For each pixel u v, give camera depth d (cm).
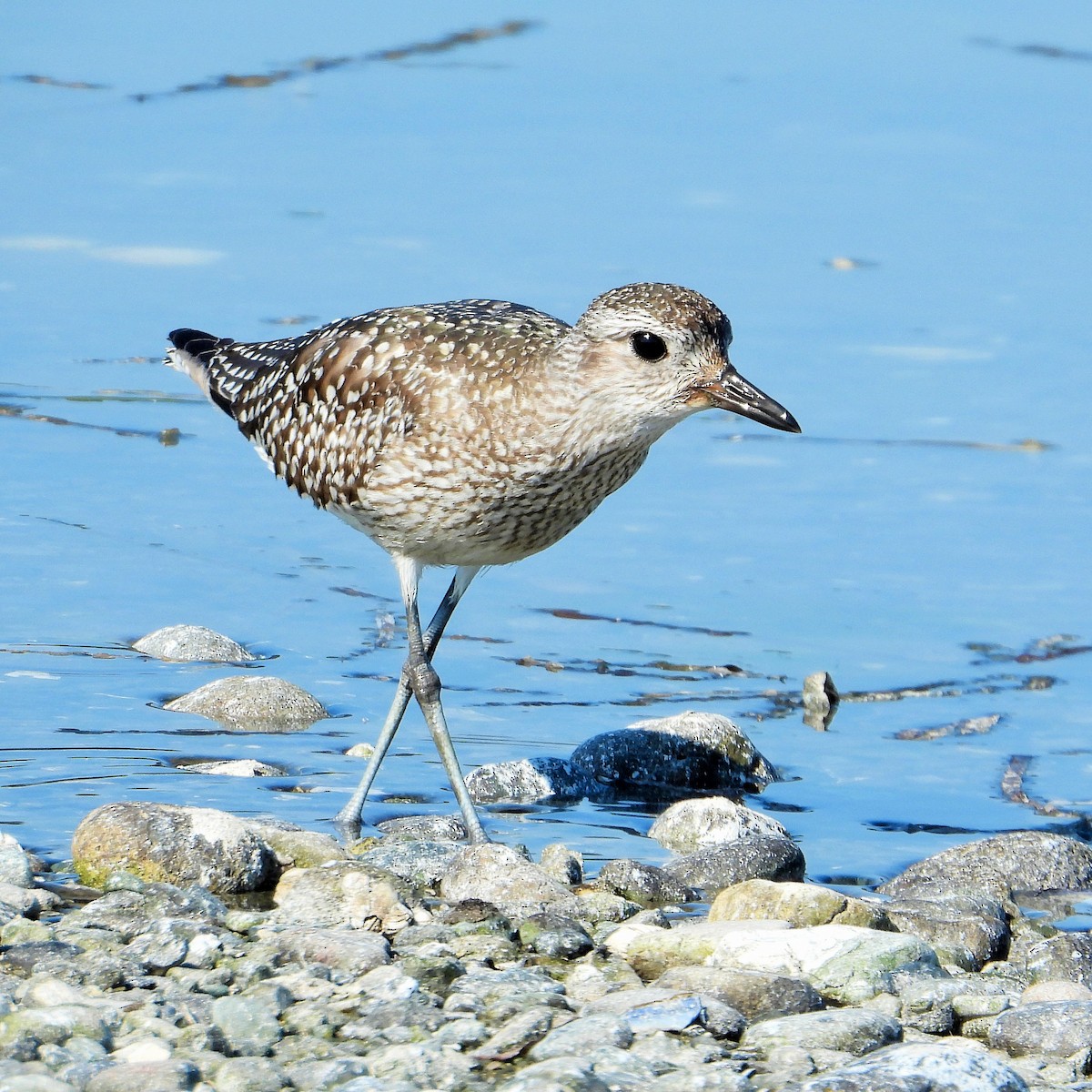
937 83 2748
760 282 2109
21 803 1052
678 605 1470
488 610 1461
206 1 2964
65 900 915
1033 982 873
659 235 2231
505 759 1178
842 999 828
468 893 954
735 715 1275
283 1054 737
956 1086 687
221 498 1653
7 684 1252
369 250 2162
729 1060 735
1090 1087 718
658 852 1051
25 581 1447
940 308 2061
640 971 862
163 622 1388
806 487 1711
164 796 1075
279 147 2520
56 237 2217
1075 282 2130
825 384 1886
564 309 1948
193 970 812
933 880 1001
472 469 1071
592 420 1057
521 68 2797
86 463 1703
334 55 2783
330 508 1173
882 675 1345
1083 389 1880
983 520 1636
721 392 1046
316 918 901
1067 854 1026
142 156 2492
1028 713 1291
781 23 2952
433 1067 714
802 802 1141
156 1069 691
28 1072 691
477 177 2431
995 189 2405
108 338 1952
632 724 1240
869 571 1539
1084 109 2645
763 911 916
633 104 2683
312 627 1403
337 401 1131
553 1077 691
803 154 2519
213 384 1294
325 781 1132
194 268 2119
